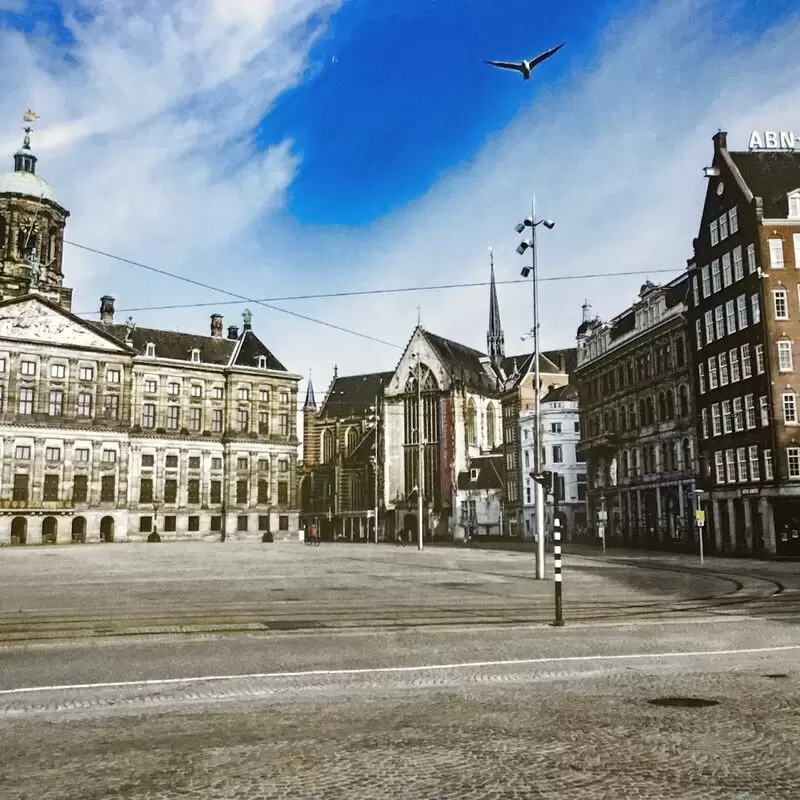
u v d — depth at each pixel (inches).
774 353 2043.6
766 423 2044.8
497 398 5113.2
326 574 1353.3
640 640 560.7
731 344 2212.1
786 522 2000.5
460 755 280.2
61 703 371.2
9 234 4210.1
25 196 4242.1
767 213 2129.7
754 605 794.8
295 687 405.4
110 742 302.0
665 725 320.2
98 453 4003.4
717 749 286.4
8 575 1357.0
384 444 4990.2
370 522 5255.9
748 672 435.8
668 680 414.9
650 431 2689.5
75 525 3927.2
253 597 909.2
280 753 285.0
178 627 639.1
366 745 294.0
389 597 898.7
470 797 237.8
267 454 4571.9
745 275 2154.3
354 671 447.2
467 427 4793.3
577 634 593.9
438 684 410.6
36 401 3880.4
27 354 3890.3
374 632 608.1
